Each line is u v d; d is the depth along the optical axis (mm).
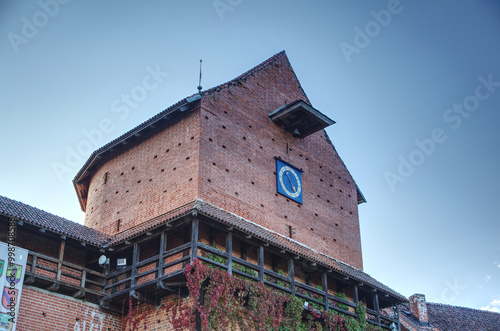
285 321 26953
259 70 35375
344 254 35344
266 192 31844
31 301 25547
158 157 31516
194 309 24734
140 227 28781
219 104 31578
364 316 31125
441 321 46875
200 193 28250
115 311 28125
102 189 34375
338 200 36938
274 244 27312
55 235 26781
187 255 25078
